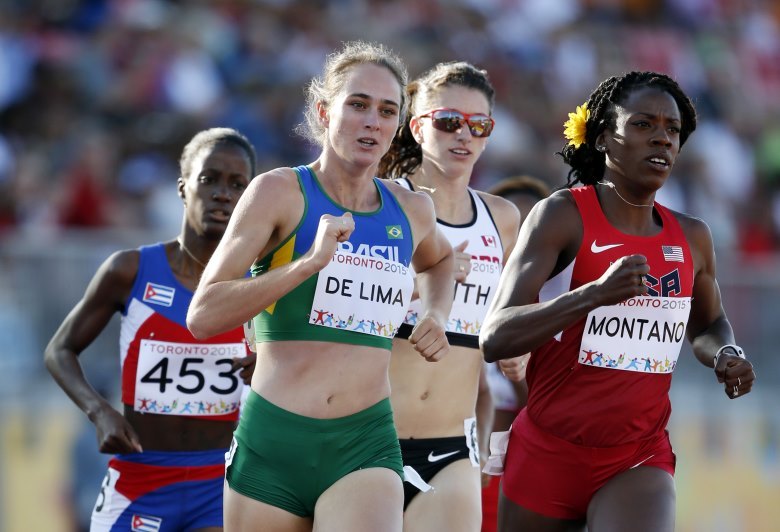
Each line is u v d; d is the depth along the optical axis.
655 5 56.94
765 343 33.41
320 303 12.77
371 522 12.45
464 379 16.55
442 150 17.38
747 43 58.69
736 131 54.69
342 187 13.28
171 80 41.31
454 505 15.52
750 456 32.19
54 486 25.97
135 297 17.39
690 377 31.77
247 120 41.72
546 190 22.59
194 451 17.36
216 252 12.62
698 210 47.62
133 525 17.30
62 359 17.36
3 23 40.66
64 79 40.19
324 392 12.76
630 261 12.52
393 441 13.18
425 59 48.44
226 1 45.53
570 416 13.99
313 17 47.19
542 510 14.37
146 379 17.23
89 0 42.75
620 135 13.85
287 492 12.87
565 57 52.31
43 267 27.08
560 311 12.80
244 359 16.98
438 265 14.54
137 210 37.12
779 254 49.84
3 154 36.75
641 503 13.66
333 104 13.27
